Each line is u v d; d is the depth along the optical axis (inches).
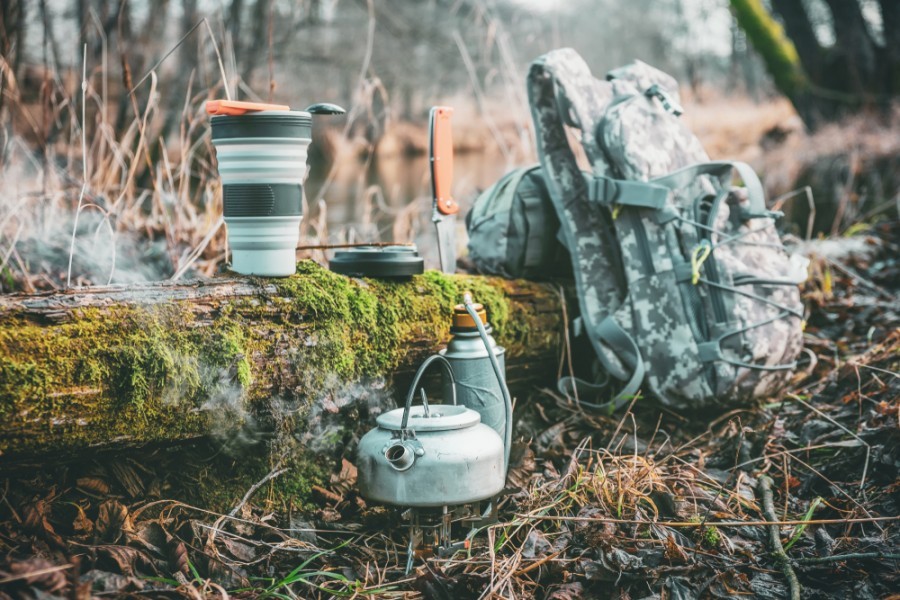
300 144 45.8
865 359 57.4
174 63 124.6
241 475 46.1
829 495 48.1
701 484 48.7
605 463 50.8
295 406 46.3
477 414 44.4
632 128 53.4
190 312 43.1
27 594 36.5
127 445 42.1
